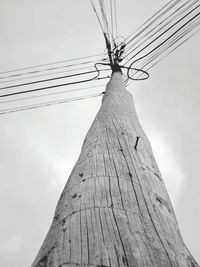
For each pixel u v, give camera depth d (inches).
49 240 118.9
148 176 157.0
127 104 238.5
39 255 115.9
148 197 139.0
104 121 195.3
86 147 173.0
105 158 154.2
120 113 210.4
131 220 119.0
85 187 135.0
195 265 121.1
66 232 112.7
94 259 98.8
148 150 191.8
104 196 128.1
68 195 139.0
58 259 101.6
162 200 147.5
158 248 111.8
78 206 124.3
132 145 176.2
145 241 112.0
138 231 115.0
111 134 178.9
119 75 319.9
